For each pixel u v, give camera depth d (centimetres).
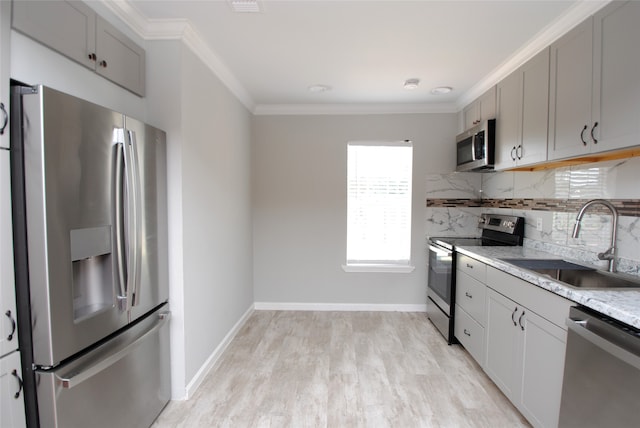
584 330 131
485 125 273
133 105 186
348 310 378
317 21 191
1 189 111
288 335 309
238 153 313
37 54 125
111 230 146
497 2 171
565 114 185
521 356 182
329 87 304
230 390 219
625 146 145
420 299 374
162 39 195
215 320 256
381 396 214
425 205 367
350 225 377
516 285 188
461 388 223
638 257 170
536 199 258
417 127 364
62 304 121
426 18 187
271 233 378
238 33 205
